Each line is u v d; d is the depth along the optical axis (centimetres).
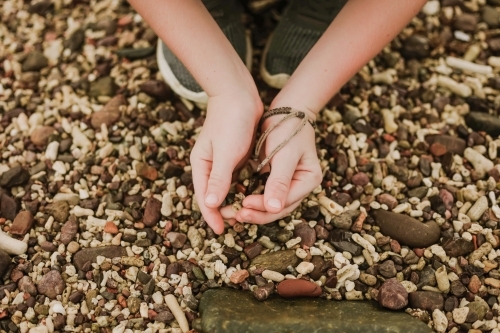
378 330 88
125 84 111
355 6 92
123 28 117
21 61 115
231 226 98
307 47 105
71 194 100
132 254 96
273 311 90
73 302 93
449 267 96
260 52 114
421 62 114
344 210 99
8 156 105
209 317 89
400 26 93
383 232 98
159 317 92
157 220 99
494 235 98
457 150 105
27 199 101
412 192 101
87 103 109
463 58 115
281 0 116
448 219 99
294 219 98
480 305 93
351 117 107
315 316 90
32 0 122
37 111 109
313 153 92
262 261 95
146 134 106
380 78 111
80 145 105
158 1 90
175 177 102
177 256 96
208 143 91
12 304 93
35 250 97
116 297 94
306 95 93
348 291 94
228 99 91
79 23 118
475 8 119
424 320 92
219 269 95
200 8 92
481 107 109
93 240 97
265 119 93
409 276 95
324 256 96
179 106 108
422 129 107
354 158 104
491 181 101
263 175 95
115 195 101
